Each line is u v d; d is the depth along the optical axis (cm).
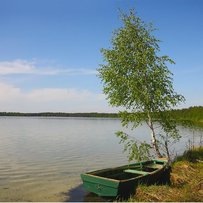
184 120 2112
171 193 1324
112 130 7450
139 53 2005
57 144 4044
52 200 1478
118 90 1995
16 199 1499
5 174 2106
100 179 1399
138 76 1992
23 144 4038
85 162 2612
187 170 1792
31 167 2373
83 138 5044
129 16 2100
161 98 1945
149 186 1412
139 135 5734
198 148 2528
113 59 2048
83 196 1537
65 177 2009
